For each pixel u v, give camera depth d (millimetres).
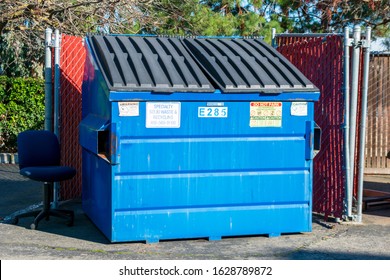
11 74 16156
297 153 7035
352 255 6387
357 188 8078
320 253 6441
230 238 7016
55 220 7930
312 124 7035
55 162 8000
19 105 14406
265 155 6934
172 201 6699
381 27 15062
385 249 6629
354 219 7891
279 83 6895
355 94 7656
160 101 6559
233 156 6840
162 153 6625
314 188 8297
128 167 6535
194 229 6797
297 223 7125
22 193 10148
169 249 6520
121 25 13453
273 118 6922
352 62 7637
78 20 13242
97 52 7199
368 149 12508
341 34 7758
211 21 13992
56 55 8664
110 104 6469
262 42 7875
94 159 7383
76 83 9109
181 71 6805
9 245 6656
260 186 6953
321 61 8102
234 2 14766
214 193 6820
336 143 7867
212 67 6996
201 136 6734
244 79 6883
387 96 12391
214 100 6719
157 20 13977
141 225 6645
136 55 6996
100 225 7133
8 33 14836
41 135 7969
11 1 12406
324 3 14344
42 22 13172
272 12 15555
